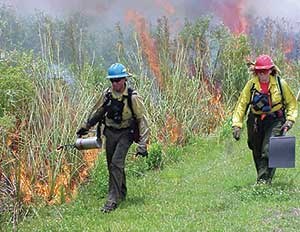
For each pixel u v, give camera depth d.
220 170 10.09
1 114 8.96
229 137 12.39
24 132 9.10
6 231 7.78
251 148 8.51
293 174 9.05
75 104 10.06
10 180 8.54
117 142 8.26
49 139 9.35
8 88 9.09
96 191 9.12
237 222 6.93
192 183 9.42
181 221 7.19
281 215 7.07
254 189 7.98
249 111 8.44
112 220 7.72
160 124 12.16
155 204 8.25
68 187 9.13
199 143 12.29
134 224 7.34
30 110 9.37
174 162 11.23
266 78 8.17
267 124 8.27
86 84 10.71
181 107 12.69
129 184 9.64
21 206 8.38
